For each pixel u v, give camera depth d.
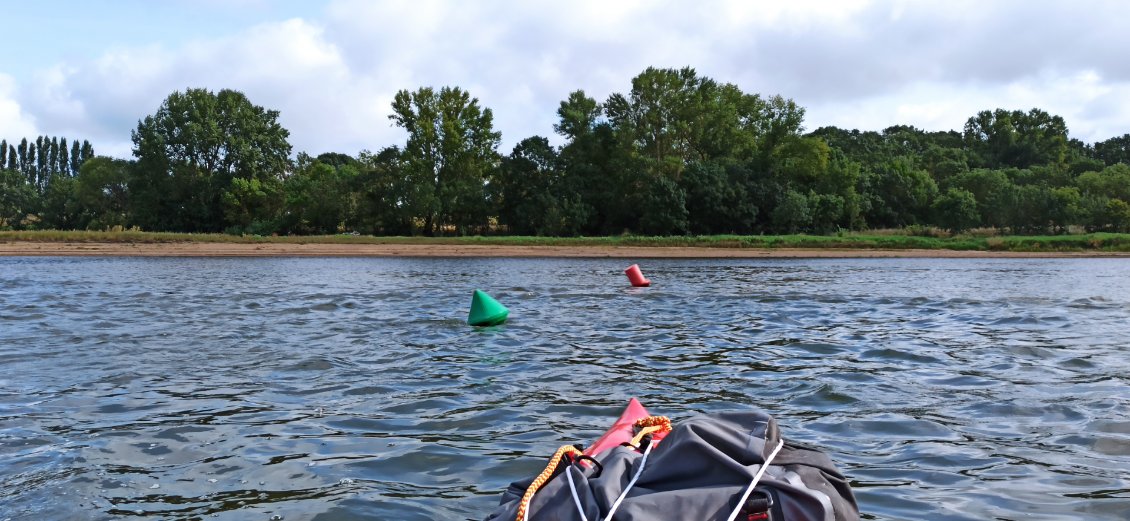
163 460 5.83
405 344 11.62
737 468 2.89
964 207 66.69
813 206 65.19
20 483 5.28
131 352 10.70
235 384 8.62
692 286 23.69
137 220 70.44
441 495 5.12
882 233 66.44
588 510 2.88
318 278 26.75
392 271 31.44
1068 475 5.48
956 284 24.97
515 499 3.22
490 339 12.20
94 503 4.92
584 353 10.91
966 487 5.23
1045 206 67.25
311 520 4.66
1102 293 21.31
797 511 2.75
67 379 8.81
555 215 63.56
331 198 67.62
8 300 18.09
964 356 10.59
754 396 8.09
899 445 6.26
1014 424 6.89
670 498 2.82
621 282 25.30
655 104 70.88
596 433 6.65
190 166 70.56
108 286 22.53
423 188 65.12
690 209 65.31
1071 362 10.05
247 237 52.88
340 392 8.24
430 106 68.25
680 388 8.53
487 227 69.19
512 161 68.44
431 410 7.46
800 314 15.96
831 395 8.09
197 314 15.36
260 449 6.13
